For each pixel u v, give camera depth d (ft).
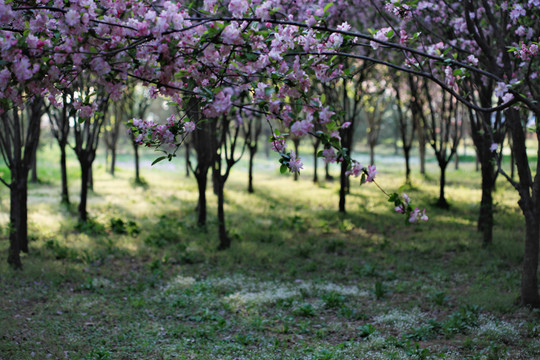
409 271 30.68
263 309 23.65
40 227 40.27
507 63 21.16
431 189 64.49
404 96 68.49
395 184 68.54
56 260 31.76
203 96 10.49
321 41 11.83
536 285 23.15
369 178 10.22
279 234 41.09
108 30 10.27
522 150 22.90
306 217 49.03
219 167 36.42
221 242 36.06
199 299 24.68
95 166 96.89
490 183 35.70
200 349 18.24
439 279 28.45
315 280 28.73
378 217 48.37
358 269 30.66
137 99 66.18
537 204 22.86
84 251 31.50
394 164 109.29
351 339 19.22
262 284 27.78
